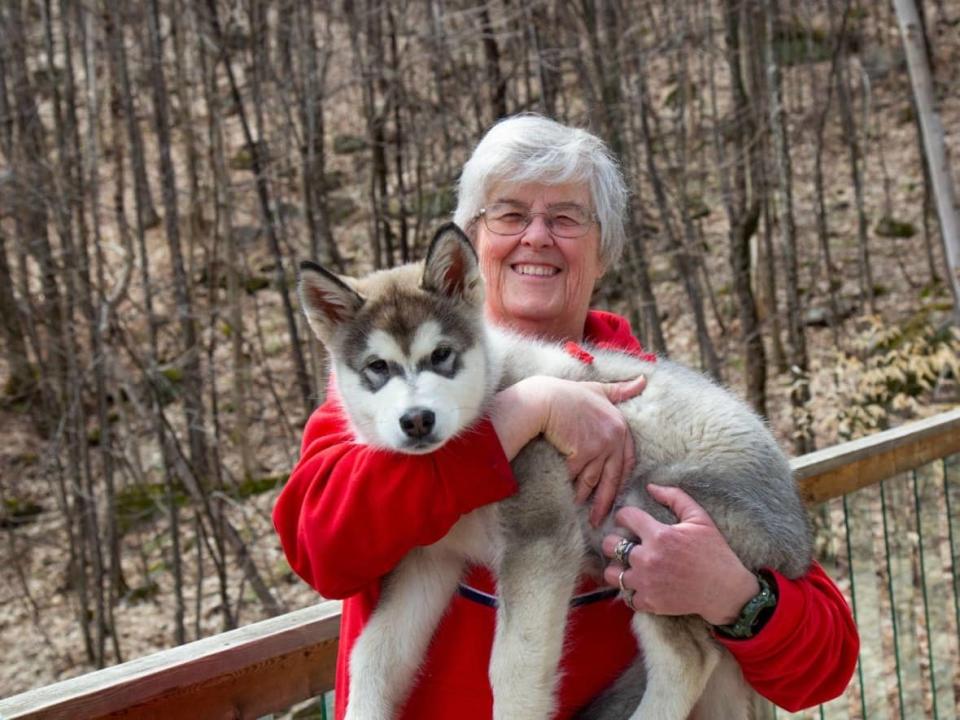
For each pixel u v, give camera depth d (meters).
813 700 2.49
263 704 2.47
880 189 16.44
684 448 2.82
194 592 10.77
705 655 2.62
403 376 2.71
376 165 12.77
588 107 10.14
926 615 4.24
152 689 2.18
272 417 13.12
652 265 14.73
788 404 12.15
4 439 13.20
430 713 2.58
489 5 10.66
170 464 10.82
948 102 17.66
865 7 19.27
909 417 10.30
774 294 12.95
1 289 13.32
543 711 2.37
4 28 12.95
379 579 2.67
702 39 14.31
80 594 10.07
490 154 3.03
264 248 15.23
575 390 2.60
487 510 2.62
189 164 14.09
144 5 12.09
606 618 2.63
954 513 4.49
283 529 2.52
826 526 3.90
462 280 2.95
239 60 14.90
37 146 13.13
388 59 13.29
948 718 4.44
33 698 2.04
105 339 11.15
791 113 16.56
